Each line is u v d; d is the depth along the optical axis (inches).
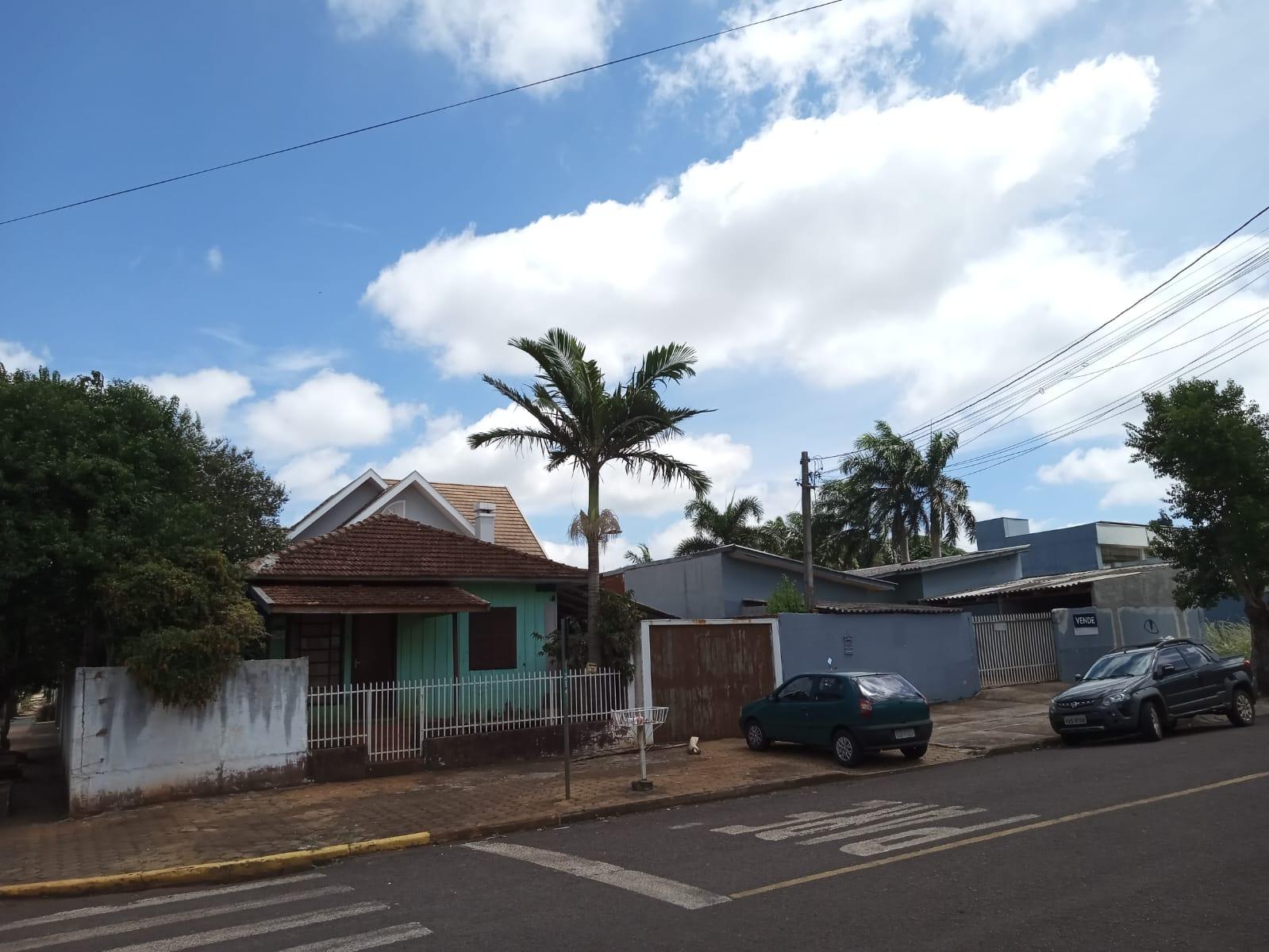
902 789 474.6
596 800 459.2
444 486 1312.7
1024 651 995.3
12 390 488.7
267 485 926.4
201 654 482.9
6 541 454.3
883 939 228.5
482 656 695.7
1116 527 1553.9
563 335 684.1
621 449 689.0
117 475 498.9
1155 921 233.1
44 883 339.0
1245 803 378.3
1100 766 506.9
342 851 375.9
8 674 565.6
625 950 229.0
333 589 620.7
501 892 296.0
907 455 1555.1
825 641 799.1
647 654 674.8
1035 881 275.4
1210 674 657.0
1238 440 796.6
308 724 532.4
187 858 366.9
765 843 352.8
